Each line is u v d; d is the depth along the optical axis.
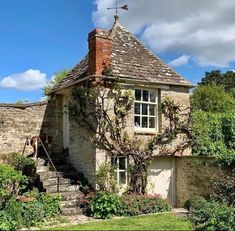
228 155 15.60
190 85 18.83
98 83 16.78
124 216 15.07
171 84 18.33
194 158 17.25
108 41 17.31
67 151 19.84
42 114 20.89
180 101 18.75
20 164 18.30
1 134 19.86
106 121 16.86
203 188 16.53
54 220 14.05
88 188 16.41
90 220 14.30
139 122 17.88
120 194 16.98
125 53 18.70
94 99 16.80
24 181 15.23
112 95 17.09
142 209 15.58
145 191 17.38
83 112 17.62
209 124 20.08
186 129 18.73
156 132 18.03
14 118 20.23
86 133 17.48
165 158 18.41
